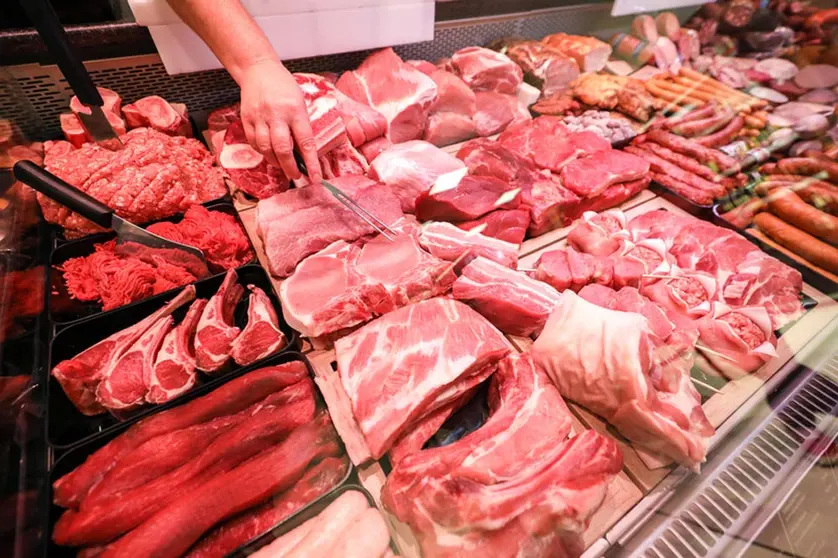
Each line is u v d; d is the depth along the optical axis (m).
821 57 3.31
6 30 2.25
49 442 1.50
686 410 1.63
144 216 2.26
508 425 1.57
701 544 1.41
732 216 2.64
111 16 2.49
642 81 3.59
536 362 1.82
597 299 2.01
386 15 2.90
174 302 1.96
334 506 1.42
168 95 2.83
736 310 2.02
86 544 1.38
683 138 3.02
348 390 1.65
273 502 1.48
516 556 1.30
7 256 1.87
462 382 1.70
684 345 1.88
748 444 1.65
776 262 2.25
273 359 1.77
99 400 1.65
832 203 2.44
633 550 1.42
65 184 1.94
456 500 1.34
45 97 2.51
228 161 2.47
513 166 2.63
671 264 2.25
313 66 3.11
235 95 3.02
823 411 1.73
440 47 3.47
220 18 2.24
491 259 2.16
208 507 1.37
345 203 2.33
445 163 2.54
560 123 3.11
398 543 1.42
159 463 1.51
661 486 1.58
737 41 3.71
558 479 1.41
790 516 1.47
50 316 1.88
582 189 2.57
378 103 2.85
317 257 2.10
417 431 1.64
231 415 1.65
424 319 1.82
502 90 3.40
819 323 2.09
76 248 2.17
